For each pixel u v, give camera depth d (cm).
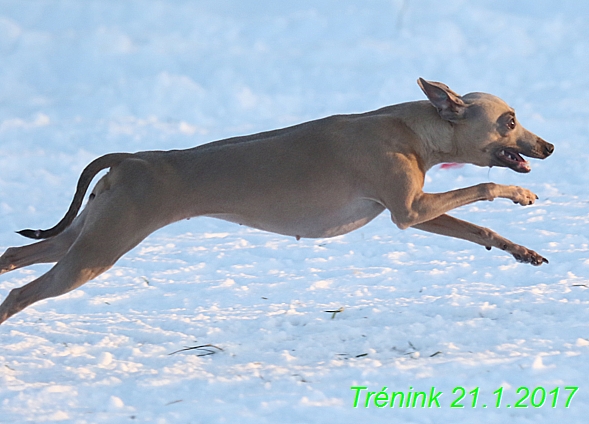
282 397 1659
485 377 1703
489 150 2175
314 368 1858
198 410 1622
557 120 4462
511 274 2470
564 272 2453
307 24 7156
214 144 2152
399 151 2117
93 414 1650
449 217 2206
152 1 8200
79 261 2003
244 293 2484
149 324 2264
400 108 2200
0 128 4938
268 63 6181
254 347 2052
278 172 2102
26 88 6175
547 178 3569
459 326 2055
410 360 1858
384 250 2802
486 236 2175
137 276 2711
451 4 7531
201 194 2078
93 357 2031
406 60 5947
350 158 2114
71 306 2473
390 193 2105
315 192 2114
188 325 2234
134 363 1986
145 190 2034
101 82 6153
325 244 2914
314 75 5788
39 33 7375
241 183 2091
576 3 7281
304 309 2319
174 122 4966
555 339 1931
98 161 2091
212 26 7388
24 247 2153
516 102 4897
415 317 2152
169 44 6944
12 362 2008
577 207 3116
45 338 2195
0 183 3931
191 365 1939
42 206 3581
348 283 2508
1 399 1769
